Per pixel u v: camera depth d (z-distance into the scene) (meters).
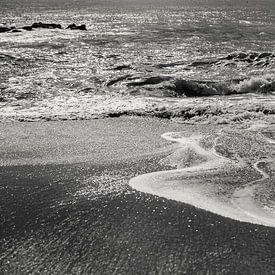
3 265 4.04
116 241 4.46
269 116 10.02
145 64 19.08
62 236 4.56
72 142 7.84
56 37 32.06
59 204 5.29
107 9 90.00
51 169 6.46
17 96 12.53
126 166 6.61
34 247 4.35
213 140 7.96
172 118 10.00
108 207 5.22
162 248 4.34
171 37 32.38
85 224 4.81
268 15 68.75
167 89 13.91
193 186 5.86
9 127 8.89
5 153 7.14
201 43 28.56
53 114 10.24
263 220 4.98
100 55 22.05
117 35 33.97
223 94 13.82
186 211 5.13
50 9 88.31
